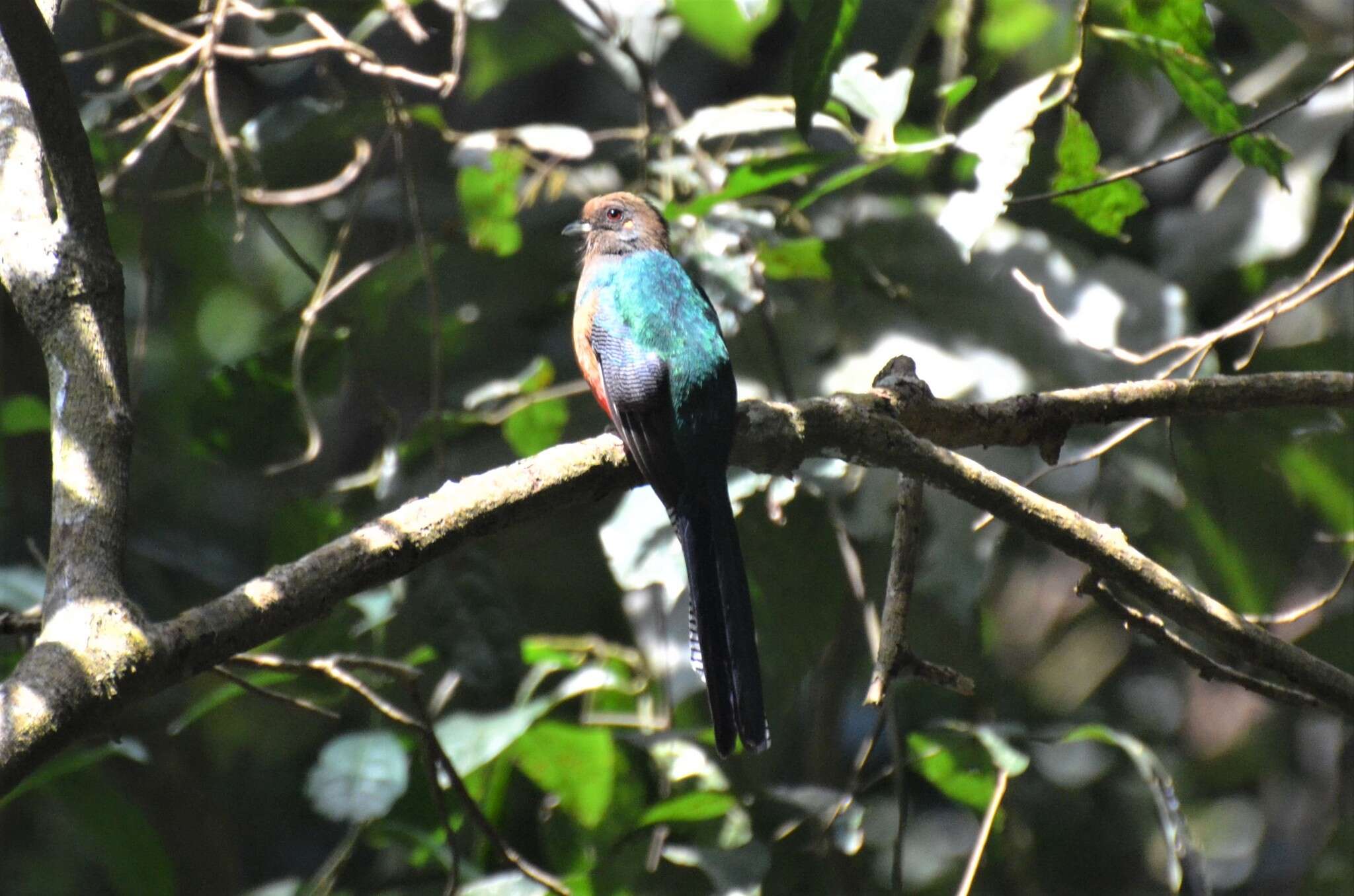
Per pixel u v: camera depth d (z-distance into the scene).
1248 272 11.59
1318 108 11.40
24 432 11.45
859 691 12.28
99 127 10.54
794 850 9.37
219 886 12.45
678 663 10.63
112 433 5.97
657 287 8.19
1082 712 13.38
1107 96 13.16
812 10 7.94
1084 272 10.54
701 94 13.65
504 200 10.32
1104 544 7.05
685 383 7.75
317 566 5.66
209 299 14.73
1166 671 14.35
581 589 11.49
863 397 7.29
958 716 11.55
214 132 10.23
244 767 13.74
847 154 8.72
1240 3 11.15
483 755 8.81
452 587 9.48
